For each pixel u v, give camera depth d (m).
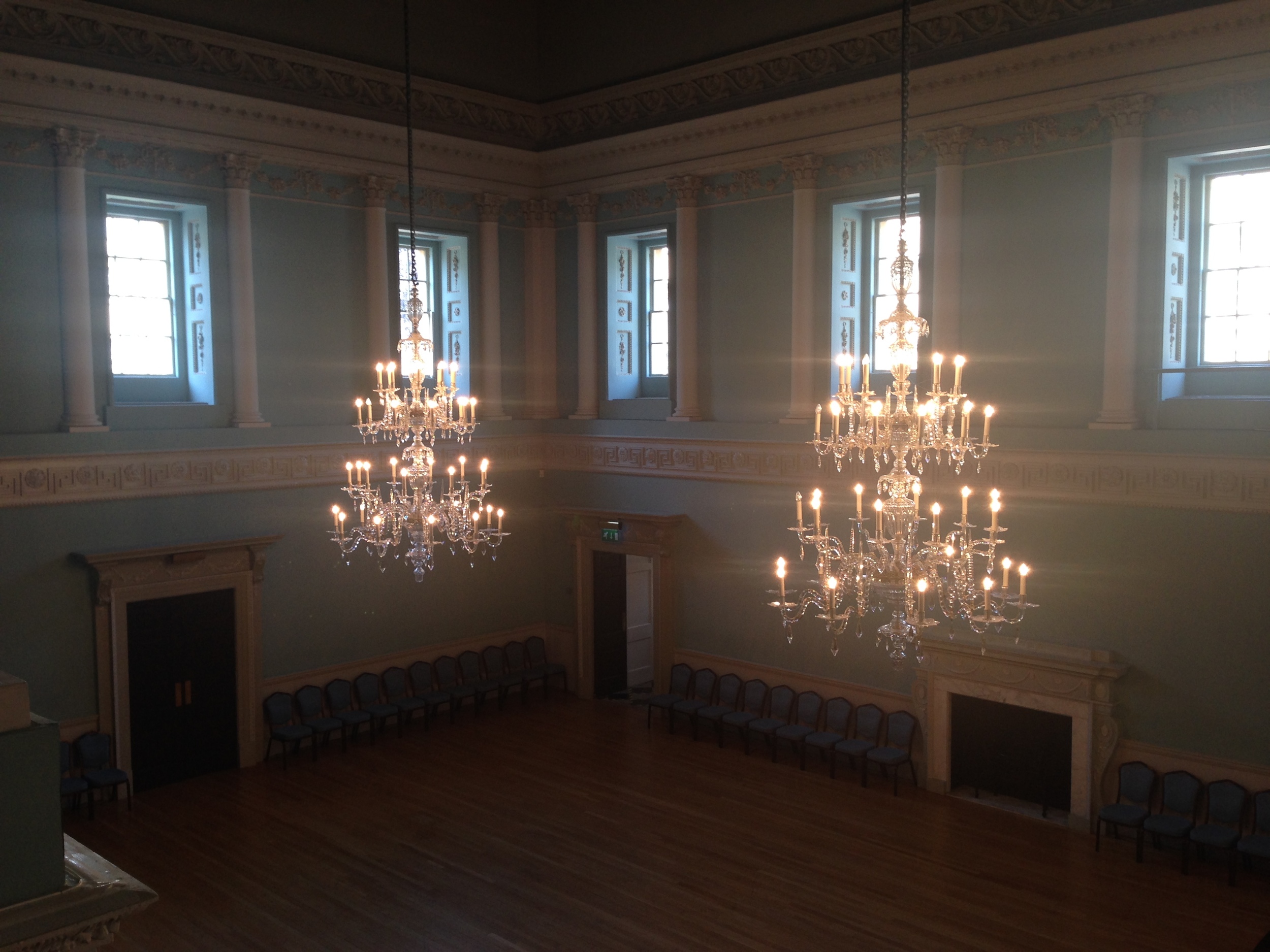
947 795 11.46
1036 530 10.91
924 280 11.64
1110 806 10.12
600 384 15.00
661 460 14.09
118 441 11.41
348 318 13.48
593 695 15.10
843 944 8.34
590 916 8.81
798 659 12.87
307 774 12.16
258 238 12.59
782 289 12.84
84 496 11.17
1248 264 10.05
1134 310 10.18
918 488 6.92
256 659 12.54
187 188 12.01
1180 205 10.22
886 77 11.53
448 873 9.62
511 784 11.80
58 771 2.61
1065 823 10.70
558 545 15.42
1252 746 9.67
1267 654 9.55
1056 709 10.66
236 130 12.21
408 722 13.93
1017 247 10.97
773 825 10.65
